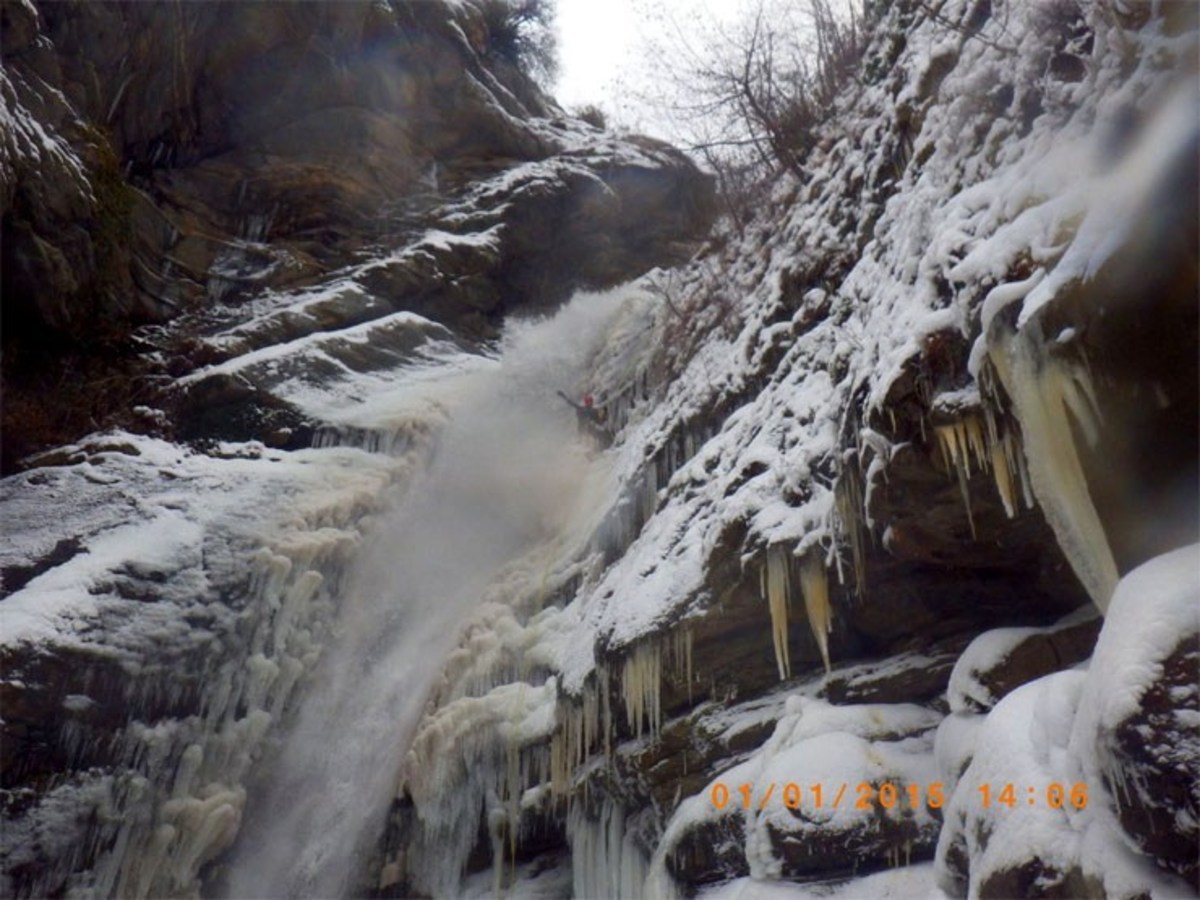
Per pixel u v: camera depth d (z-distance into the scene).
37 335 14.20
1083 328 4.50
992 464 5.25
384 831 9.75
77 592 10.06
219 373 13.87
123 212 15.20
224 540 11.06
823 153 11.27
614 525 10.49
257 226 17.81
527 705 9.36
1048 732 4.35
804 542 6.78
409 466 12.91
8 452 13.36
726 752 7.18
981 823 4.44
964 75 6.71
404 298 16.81
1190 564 3.97
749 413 8.85
